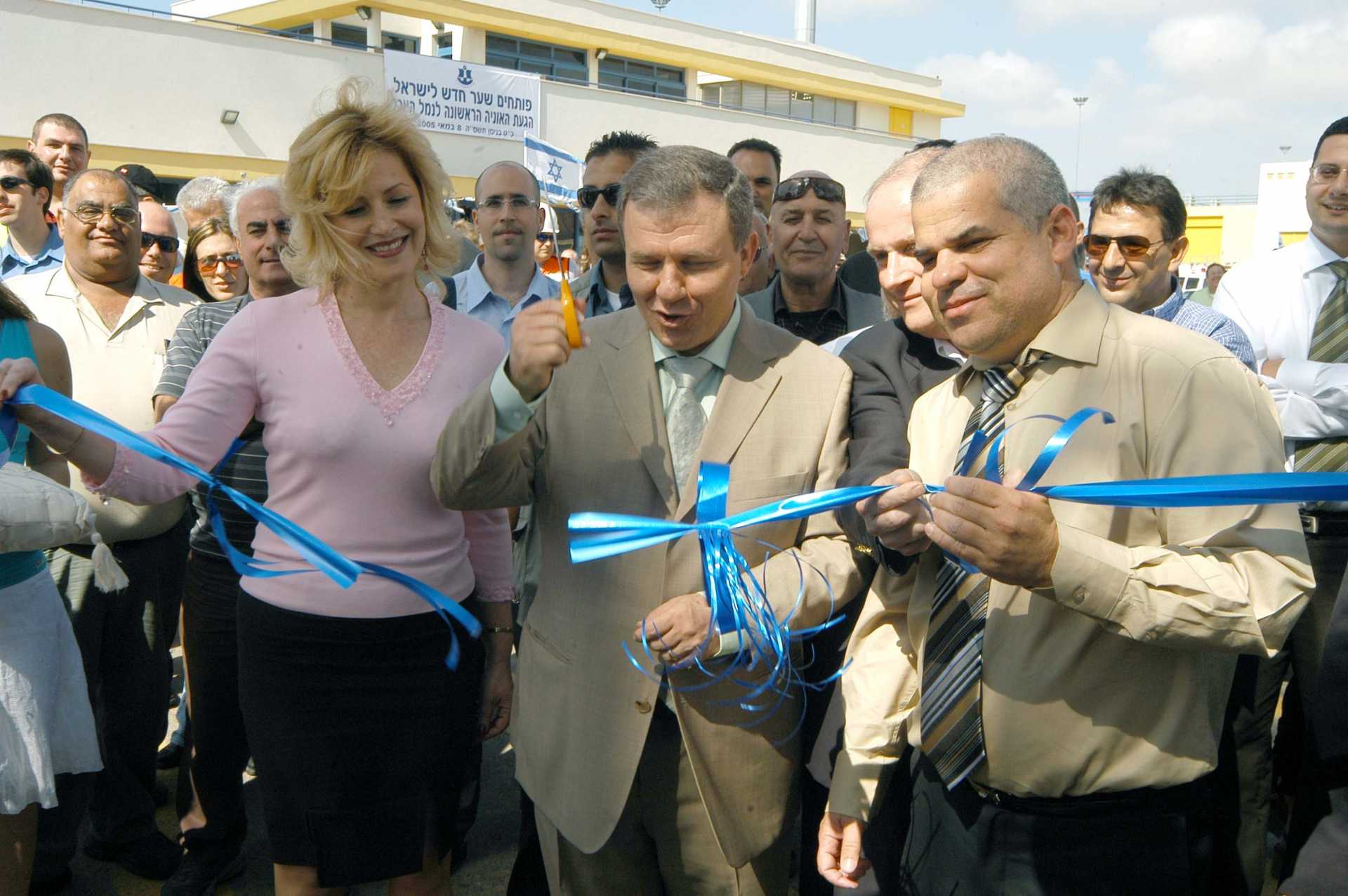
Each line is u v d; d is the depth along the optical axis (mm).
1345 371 3219
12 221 4797
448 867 2500
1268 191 25484
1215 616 1641
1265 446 1757
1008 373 1899
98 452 2135
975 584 1889
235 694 3088
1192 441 1764
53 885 3211
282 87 17859
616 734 2111
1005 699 1817
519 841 3629
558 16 23219
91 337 3602
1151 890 1813
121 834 3297
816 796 2578
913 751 2152
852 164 26922
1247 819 2783
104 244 3566
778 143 25203
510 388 1936
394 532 2314
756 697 2160
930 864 2020
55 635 2639
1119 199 3510
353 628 2281
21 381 2051
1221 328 3416
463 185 19422
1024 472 1828
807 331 3686
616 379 2201
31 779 2514
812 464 2205
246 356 2314
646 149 4305
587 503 2180
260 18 23391
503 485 2111
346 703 2301
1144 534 1797
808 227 3502
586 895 2250
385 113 2287
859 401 2305
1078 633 1774
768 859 2262
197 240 4062
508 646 2680
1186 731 1786
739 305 2277
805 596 2082
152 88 16609
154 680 3395
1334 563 3111
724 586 1866
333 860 2307
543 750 2213
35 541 2428
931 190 1779
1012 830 1868
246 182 3314
